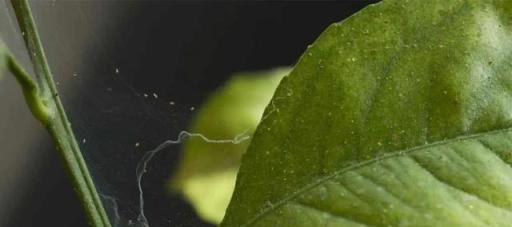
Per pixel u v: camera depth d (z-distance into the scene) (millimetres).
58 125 187
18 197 316
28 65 219
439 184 179
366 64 182
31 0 259
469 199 177
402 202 178
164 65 330
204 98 310
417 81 182
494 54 183
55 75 274
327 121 182
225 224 184
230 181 263
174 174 265
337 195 180
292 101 183
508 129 181
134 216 255
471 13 183
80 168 190
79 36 297
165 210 260
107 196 255
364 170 181
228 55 341
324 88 182
